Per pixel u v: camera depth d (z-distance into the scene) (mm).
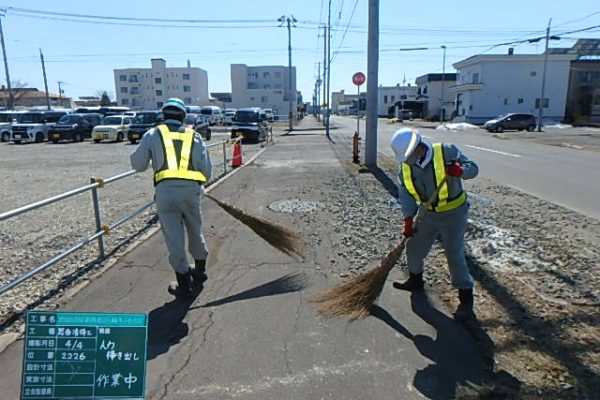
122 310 3547
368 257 4785
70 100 92500
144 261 4691
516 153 16250
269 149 18969
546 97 46406
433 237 3633
